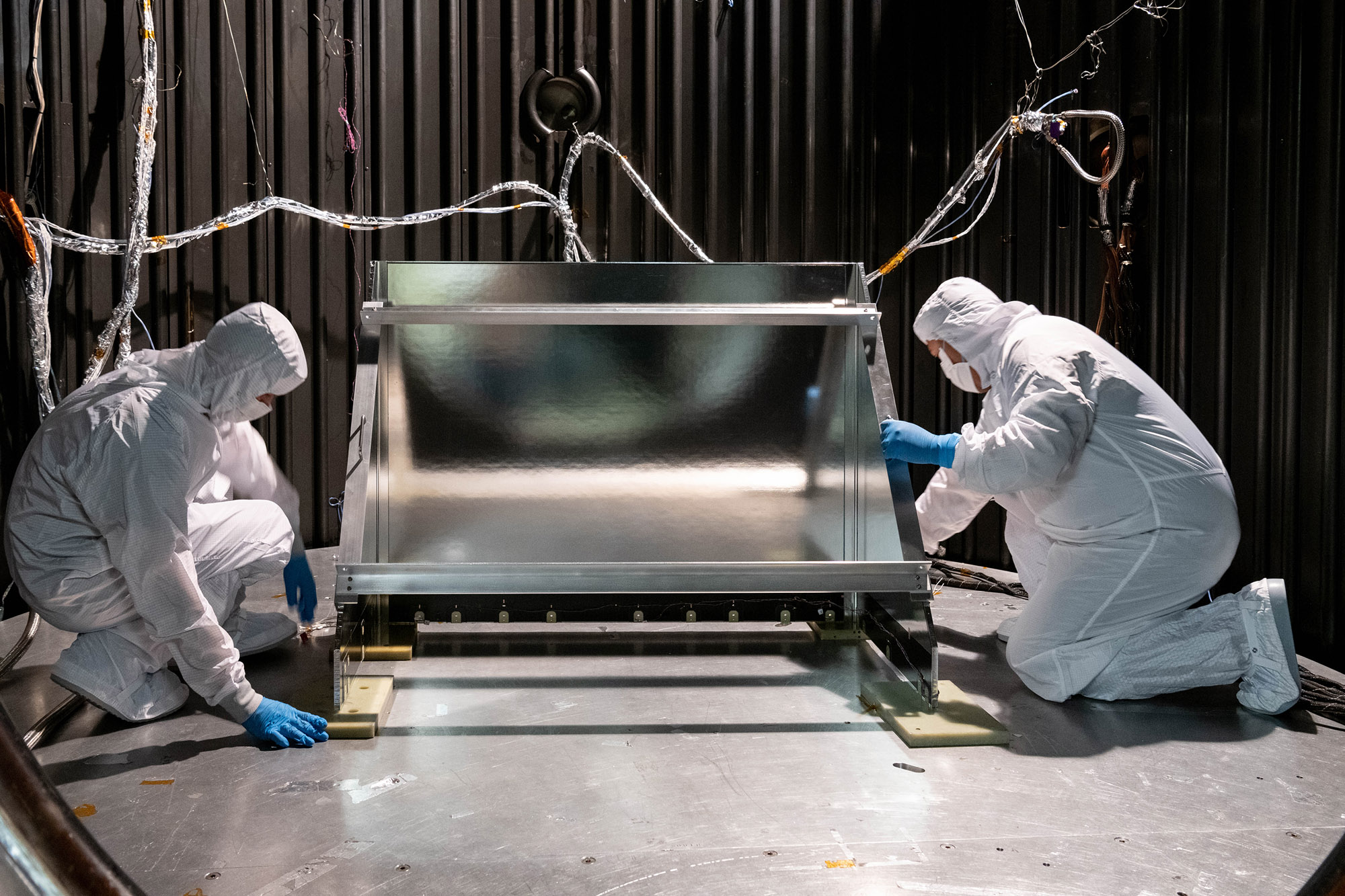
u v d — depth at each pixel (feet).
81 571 5.68
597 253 12.11
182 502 5.51
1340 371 7.97
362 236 11.55
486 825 4.78
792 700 6.73
